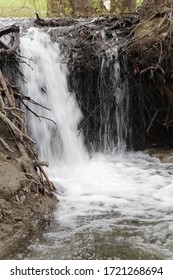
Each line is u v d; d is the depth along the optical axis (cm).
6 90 591
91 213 507
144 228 467
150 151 785
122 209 520
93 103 778
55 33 813
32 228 452
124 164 718
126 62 769
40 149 718
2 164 496
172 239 443
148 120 812
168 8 759
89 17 1066
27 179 495
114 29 825
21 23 939
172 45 705
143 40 737
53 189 559
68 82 762
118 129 797
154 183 619
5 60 666
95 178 639
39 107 723
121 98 788
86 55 762
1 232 421
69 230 460
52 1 1370
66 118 754
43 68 743
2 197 452
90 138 780
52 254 412
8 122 556
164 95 770
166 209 521
